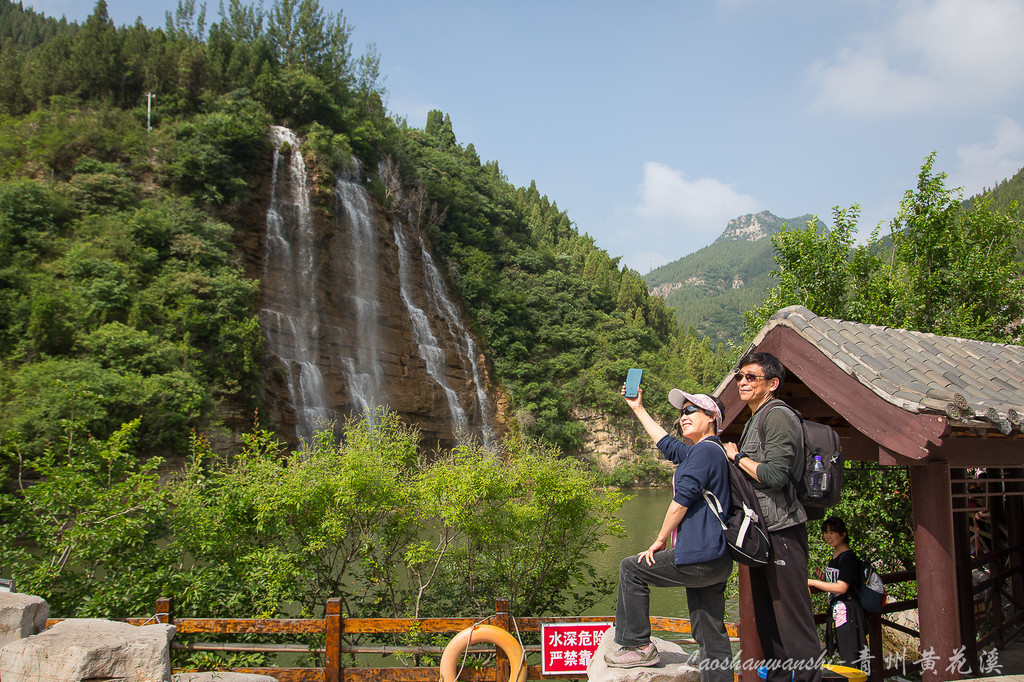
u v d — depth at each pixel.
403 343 49.81
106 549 7.02
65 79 47.34
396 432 9.58
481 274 63.75
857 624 5.38
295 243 45.16
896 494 9.73
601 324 76.50
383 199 53.75
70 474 7.20
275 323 41.72
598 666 4.05
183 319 33.19
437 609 8.11
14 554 6.95
